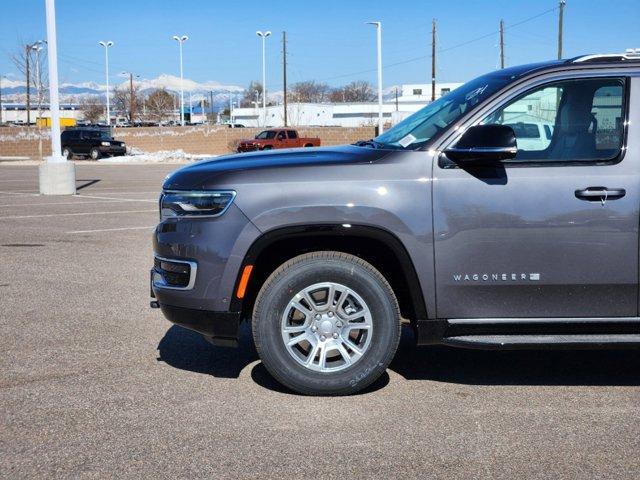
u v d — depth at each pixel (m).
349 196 4.82
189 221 4.95
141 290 8.29
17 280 8.77
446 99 5.58
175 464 4.00
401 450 4.18
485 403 4.91
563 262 4.86
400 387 5.21
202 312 4.95
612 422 4.59
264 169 4.95
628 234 4.84
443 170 4.86
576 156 4.92
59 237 12.26
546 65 5.13
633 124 4.90
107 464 4.00
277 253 5.16
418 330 4.94
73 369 5.57
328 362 4.99
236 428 4.48
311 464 4.00
